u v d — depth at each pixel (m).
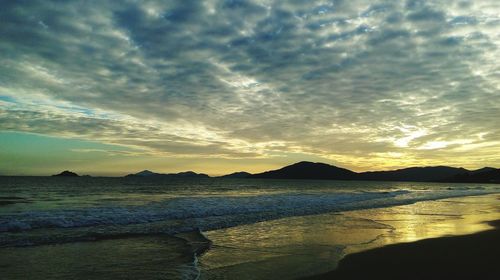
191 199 25.59
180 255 8.61
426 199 32.72
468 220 16.34
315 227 13.62
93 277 6.75
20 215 13.73
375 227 13.80
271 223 14.54
